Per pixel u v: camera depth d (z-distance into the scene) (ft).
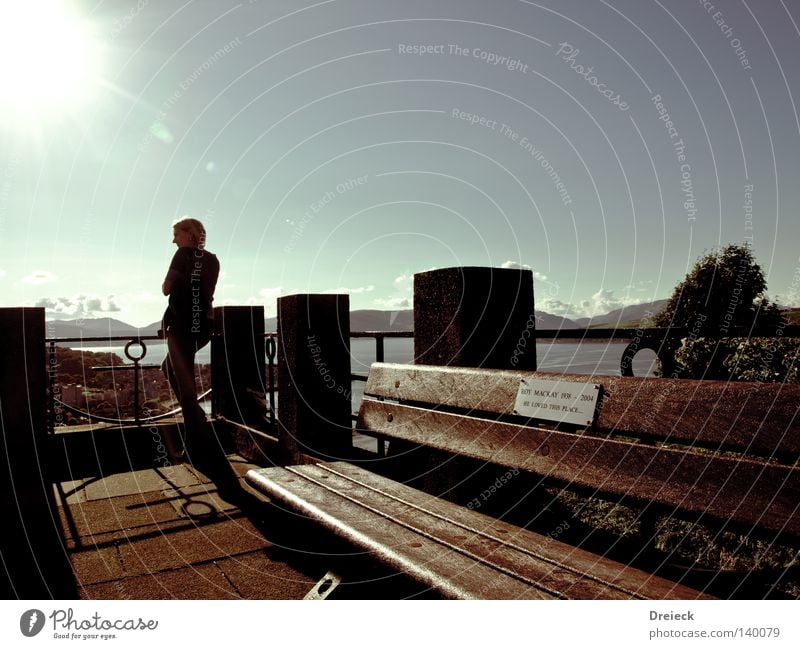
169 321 12.67
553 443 6.21
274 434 14.30
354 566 6.93
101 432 15.03
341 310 12.12
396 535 5.89
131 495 11.56
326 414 11.88
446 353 9.37
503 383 7.16
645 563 7.16
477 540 5.64
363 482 7.98
